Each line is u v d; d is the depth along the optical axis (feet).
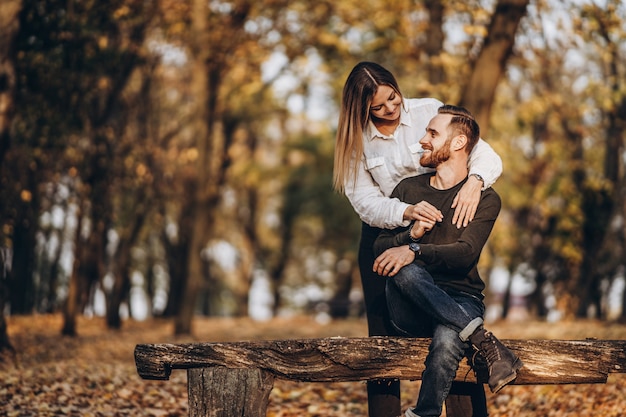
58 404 23.67
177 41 57.26
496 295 107.04
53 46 39.40
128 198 61.82
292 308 136.26
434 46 45.96
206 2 51.16
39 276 81.00
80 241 52.16
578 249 65.21
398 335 15.94
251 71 55.52
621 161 68.90
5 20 33.63
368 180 16.74
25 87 39.88
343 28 53.16
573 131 58.39
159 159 65.00
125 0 44.50
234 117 80.23
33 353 37.60
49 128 42.86
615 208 66.69
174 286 87.45
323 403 25.20
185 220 77.61
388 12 50.16
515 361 13.99
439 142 15.37
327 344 14.56
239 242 116.26
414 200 15.57
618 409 21.13
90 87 44.88
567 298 67.82
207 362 14.66
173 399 25.32
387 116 16.05
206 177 54.49
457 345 14.17
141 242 89.25
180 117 74.18
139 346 14.78
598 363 14.55
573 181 65.31
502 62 32.55
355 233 104.01
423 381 14.24
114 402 24.45
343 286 117.50
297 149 99.50
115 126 56.03
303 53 53.98
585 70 60.03
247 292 114.52
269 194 111.86
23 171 45.60
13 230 49.29
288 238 114.62
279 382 28.32
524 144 70.69
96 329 61.72
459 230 15.10
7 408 22.67
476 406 16.08
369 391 16.93
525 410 23.26
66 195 56.08
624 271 78.54
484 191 15.34
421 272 14.76
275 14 53.01
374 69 16.01
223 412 14.56
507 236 73.72
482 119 32.48
